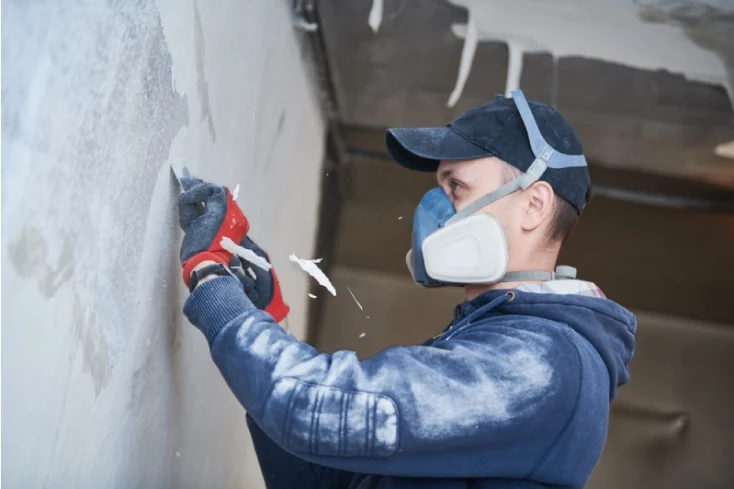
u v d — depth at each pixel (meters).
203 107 1.42
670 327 4.70
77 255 0.90
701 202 3.86
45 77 0.78
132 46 1.01
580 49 2.86
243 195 1.85
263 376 0.96
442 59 3.06
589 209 4.13
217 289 1.03
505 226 1.18
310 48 2.92
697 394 4.59
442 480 1.06
